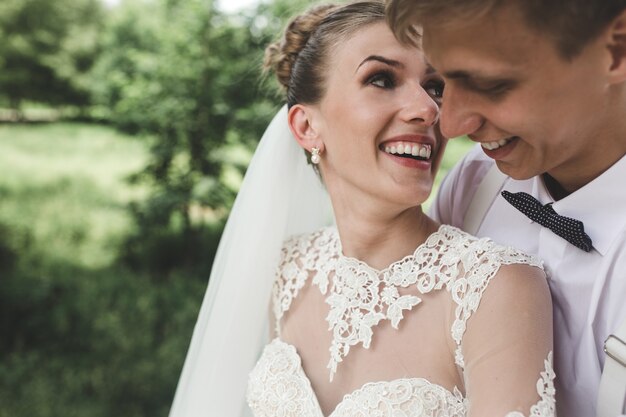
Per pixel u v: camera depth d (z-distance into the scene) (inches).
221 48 276.2
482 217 55.5
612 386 40.6
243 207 63.1
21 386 193.5
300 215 66.6
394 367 49.8
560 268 46.8
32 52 483.2
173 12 299.0
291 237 63.2
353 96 50.6
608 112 41.3
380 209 52.2
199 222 315.6
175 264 295.0
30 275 271.7
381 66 49.8
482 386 43.4
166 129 285.7
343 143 52.0
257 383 55.7
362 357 51.6
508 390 41.6
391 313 51.1
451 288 49.0
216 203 290.5
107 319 238.1
